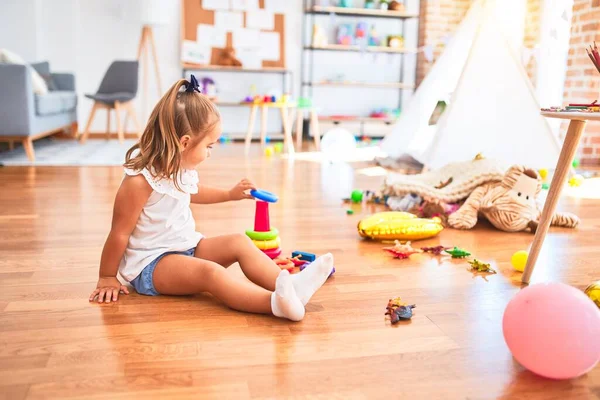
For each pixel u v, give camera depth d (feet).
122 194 4.28
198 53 18.10
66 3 17.21
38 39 16.97
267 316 4.19
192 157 4.42
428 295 4.72
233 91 18.89
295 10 18.81
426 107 11.62
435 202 7.36
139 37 18.01
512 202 6.91
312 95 19.35
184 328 3.97
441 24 18.88
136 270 4.51
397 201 8.11
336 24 19.07
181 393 3.12
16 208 7.93
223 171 11.75
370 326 4.06
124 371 3.35
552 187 4.82
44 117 13.48
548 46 14.40
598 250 6.14
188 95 4.32
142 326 4.00
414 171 11.69
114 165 12.13
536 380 3.33
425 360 3.56
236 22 18.30
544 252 6.04
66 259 5.61
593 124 12.97
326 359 3.54
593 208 8.41
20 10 16.69
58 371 3.34
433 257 5.82
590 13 12.11
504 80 10.15
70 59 17.49
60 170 11.38
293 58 19.11
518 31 16.08
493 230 7.05
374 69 19.69
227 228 6.90
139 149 4.37
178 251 4.65
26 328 3.95
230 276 4.32
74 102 16.88
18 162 12.25
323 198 8.95
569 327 3.14
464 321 4.18
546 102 14.48
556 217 7.11
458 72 11.16
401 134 12.05
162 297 4.54
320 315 4.25
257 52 18.57
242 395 3.11
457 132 10.18
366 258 5.76
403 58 19.70
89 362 3.46
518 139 10.12
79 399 3.05
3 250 5.91
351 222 7.34
